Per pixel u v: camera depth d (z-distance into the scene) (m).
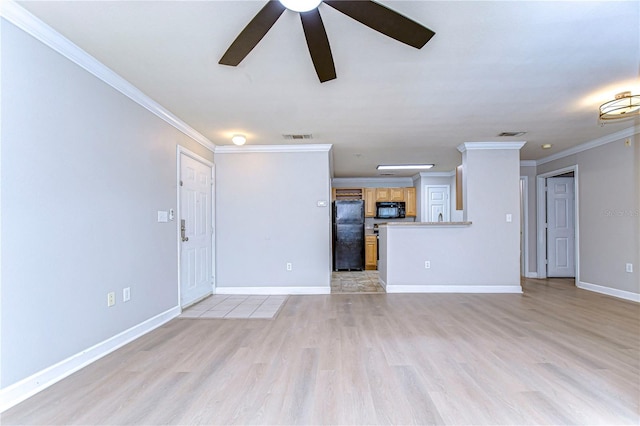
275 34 2.05
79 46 2.18
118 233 2.68
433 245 4.84
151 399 1.86
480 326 3.15
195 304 4.12
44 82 2.01
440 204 7.35
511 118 3.67
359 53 2.28
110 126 2.59
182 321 3.39
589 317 3.44
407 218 8.02
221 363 2.33
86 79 2.34
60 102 2.12
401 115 3.54
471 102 3.19
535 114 3.54
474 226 4.79
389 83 2.76
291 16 1.87
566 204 5.98
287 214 4.81
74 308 2.22
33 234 1.94
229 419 1.67
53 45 2.06
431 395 1.88
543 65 2.46
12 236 1.82
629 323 3.23
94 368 2.25
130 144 2.84
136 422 1.65
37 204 1.97
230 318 3.49
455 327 3.13
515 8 1.81
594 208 4.77
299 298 4.46
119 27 1.98
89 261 2.36
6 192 1.79
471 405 1.78
